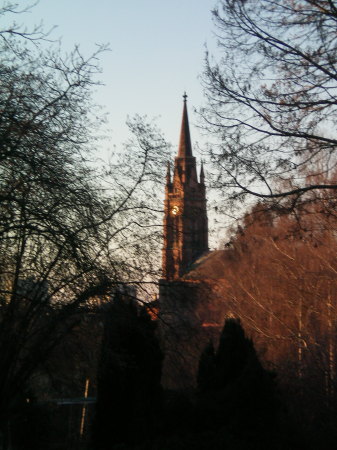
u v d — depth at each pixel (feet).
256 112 44.60
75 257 46.80
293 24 43.50
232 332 67.36
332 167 45.01
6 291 46.52
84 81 51.62
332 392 74.38
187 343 61.16
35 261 49.52
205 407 58.34
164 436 55.52
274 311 104.17
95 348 56.03
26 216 45.75
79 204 49.47
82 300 50.90
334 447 65.10
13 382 53.78
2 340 51.60
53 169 47.14
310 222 46.83
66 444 73.31
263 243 103.91
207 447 52.70
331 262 92.22
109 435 55.47
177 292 58.80
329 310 91.20
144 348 56.70
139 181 57.77
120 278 53.78
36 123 46.73
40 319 54.44
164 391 60.90
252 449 54.08
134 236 56.44
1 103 44.16
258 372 57.62
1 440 54.13
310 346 87.04
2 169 45.37
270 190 44.57
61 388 61.31
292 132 44.14
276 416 57.41
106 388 56.03
